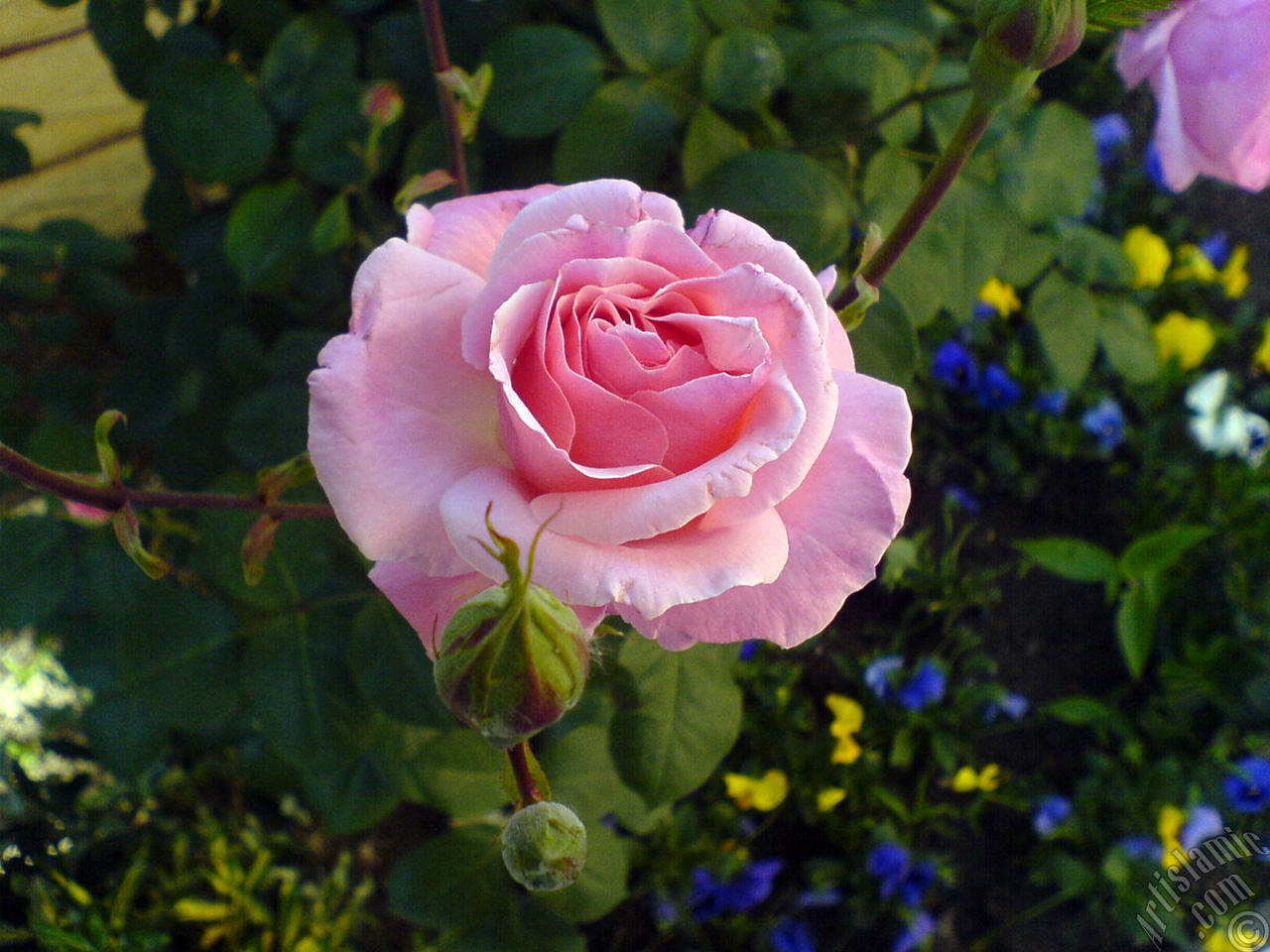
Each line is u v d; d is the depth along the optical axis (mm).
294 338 454
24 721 677
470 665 220
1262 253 862
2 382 474
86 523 429
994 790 689
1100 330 487
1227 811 656
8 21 510
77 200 682
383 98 399
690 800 645
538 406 237
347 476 235
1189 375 780
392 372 240
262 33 479
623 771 363
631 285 243
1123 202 806
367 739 422
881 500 247
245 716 533
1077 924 679
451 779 448
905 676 661
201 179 428
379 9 475
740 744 653
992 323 731
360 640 393
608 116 396
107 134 639
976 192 404
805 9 464
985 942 673
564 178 401
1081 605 739
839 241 371
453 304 244
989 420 740
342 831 478
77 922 506
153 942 539
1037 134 431
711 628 248
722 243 250
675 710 361
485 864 477
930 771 690
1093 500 752
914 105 424
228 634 422
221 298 527
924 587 683
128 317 539
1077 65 687
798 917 666
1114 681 725
